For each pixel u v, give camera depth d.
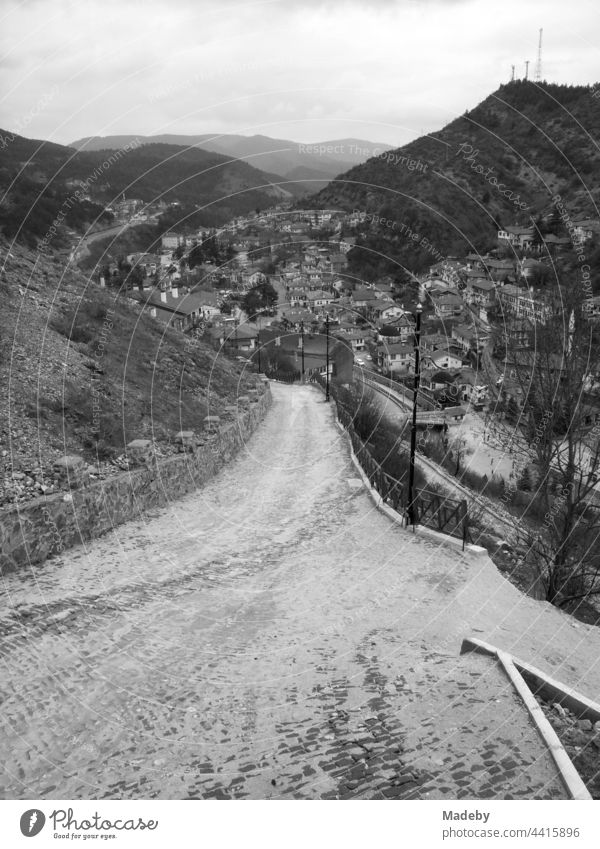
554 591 14.88
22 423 13.73
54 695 6.73
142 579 10.53
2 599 8.95
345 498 17.11
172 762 5.62
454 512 14.42
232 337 61.31
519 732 6.03
